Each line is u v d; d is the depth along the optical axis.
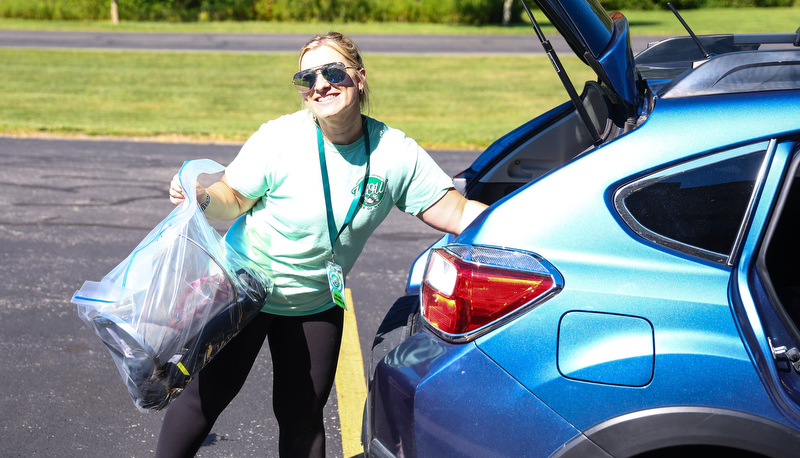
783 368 1.71
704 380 1.66
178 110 13.41
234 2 36.78
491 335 1.77
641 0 41.31
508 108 14.10
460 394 1.78
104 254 5.33
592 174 1.83
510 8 36.25
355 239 2.29
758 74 1.90
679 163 1.80
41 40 25.52
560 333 1.73
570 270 1.76
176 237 1.99
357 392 3.45
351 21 36.88
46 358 3.69
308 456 2.45
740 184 1.79
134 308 1.94
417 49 24.56
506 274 1.77
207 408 2.31
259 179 2.18
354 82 2.07
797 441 1.63
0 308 4.29
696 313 1.71
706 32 28.97
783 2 42.78
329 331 2.39
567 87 1.97
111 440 3.00
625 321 1.71
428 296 1.90
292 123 2.19
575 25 1.96
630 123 1.90
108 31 29.70
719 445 1.65
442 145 9.73
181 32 29.94
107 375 3.53
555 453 1.72
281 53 23.03
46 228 5.91
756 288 1.76
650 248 1.77
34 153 8.80
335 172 2.16
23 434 3.02
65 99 14.27
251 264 2.28
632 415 1.67
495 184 3.09
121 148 9.23
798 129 1.78
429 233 6.05
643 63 2.84
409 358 1.89
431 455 1.82
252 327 2.34
